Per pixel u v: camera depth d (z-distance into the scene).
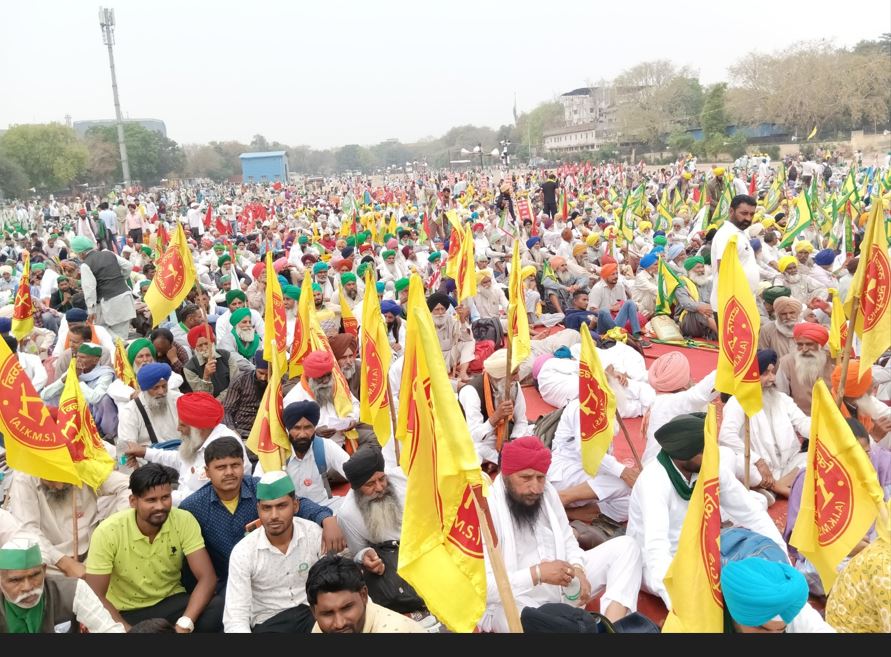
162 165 92.88
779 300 8.58
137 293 13.44
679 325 12.62
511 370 6.91
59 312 12.68
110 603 4.85
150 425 6.88
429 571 3.58
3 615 4.12
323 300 11.85
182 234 8.54
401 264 16.53
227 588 4.83
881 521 3.88
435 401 3.46
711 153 47.62
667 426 4.91
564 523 5.04
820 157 37.84
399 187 67.88
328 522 5.34
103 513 5.77
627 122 62.25
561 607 4.00
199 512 5.25
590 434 5.94
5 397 5.18
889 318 5.88
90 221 32.66
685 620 3.59
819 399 4.04
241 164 129.25
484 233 20.56
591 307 13.01
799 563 5.27
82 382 8.05
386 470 6.18
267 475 4.81
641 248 18.50
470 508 3.52
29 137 53.72
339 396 7.37
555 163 89.62
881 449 5.54
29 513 5.44
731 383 5.77
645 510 4.93
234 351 9.55
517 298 6.98
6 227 35.44
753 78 44.97
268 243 23.38
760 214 19.12
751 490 6.44
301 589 4.93
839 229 16.53
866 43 41.09
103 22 32.06
